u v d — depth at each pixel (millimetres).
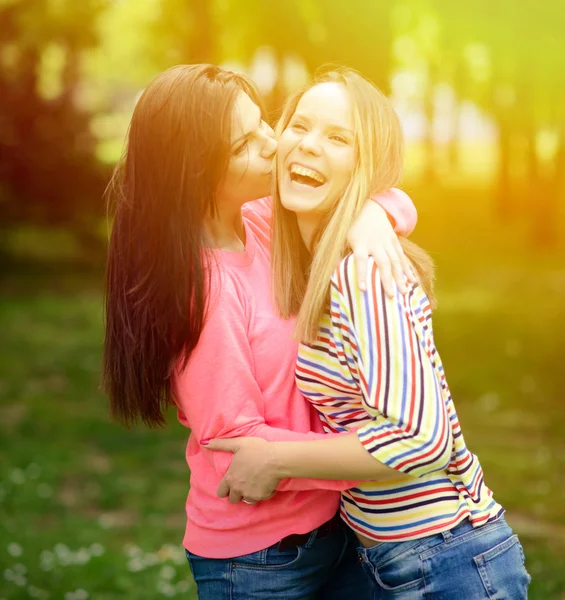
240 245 1967
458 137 32312
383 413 1633
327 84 1871
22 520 4945
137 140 1845
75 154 15320
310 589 1941
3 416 7250
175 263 1781
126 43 22578
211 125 1787
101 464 5992
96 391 8102
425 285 1880
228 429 1782
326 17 10781
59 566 4188
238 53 14445
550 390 7887
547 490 5238
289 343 1868
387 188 1895
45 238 18156
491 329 10836
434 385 1657
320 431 1910
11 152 14945
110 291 1945
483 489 1855
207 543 1901
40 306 12625
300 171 1826
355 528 1849
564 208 19438
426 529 1752
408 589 1764
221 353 1778
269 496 1756
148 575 4102
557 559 4203
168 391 1923
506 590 1752
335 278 1727
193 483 1967
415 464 1640
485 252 18812
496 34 13461
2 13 15039
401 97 24188
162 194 1801
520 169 25766
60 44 15688
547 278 15562
